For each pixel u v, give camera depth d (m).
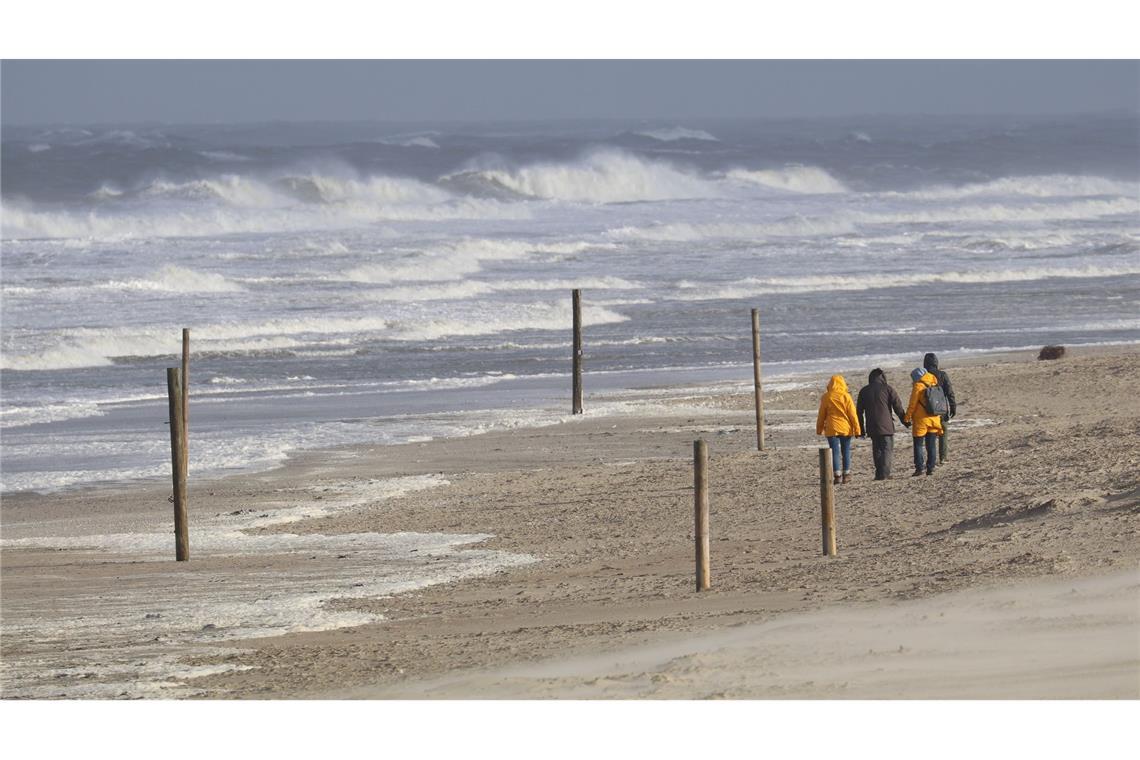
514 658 39.28
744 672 34.44
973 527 57.31
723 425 104.75
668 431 102.88
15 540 72.88
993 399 108.75
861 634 37.34
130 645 46.78
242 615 51.34
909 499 68.00
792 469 82.44
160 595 56.78
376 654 41.91
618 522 69.31
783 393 118.69
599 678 35.19
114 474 92.88
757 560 55.34
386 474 90.31
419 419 112.62
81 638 48.53
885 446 75.44
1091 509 55.56
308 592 55.94
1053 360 131.38
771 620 40.91
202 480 90.31
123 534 73.75
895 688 32.06
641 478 83.19
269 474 91.56
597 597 49.84
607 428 105.50
